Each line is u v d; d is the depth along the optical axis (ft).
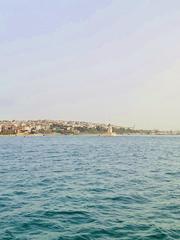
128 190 68.85
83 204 55.98
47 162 134.31
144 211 50.93
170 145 339.16
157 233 40.14
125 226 43.04
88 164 126.41
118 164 126.52
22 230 41.65
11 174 96.63
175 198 60.49
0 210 51.70
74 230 41.55
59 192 66.85
